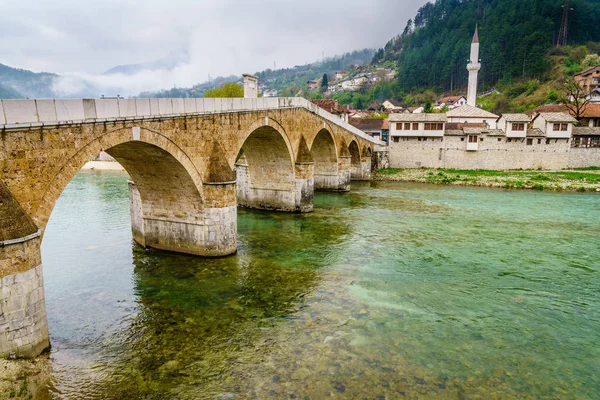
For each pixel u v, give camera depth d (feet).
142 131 62.23
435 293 67.05
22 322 43.80
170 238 83.71
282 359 47.85
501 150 218.38
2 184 42.86
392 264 80.33
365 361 47.60
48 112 47.93
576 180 184.24
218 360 47.70
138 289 67.21
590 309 62.18
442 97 457.27
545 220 117.60
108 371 45.24
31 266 43.88
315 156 169.78
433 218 119.75
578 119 243.19
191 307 61.11
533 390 43.16
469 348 50.93
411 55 564.30
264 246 90.58
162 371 45.47
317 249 88.89
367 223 113.09
